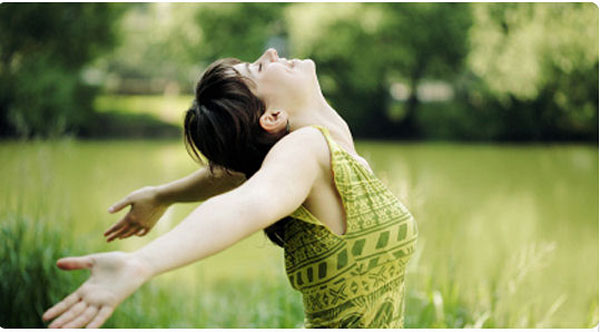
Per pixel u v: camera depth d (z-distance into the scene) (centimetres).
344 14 1933
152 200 157
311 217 120
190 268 466
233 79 126
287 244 127
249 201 100
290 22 1983
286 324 304
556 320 329
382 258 124
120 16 1945
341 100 2103
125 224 159
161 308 348
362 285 123
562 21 1802
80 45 1892
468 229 614
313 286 125
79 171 1101
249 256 504
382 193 126
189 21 2178
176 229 95
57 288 319
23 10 1772
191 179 155
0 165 820
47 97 1752
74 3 1855
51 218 364
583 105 1856
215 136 126
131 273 86
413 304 296
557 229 684
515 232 647
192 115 129
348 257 121
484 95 1950
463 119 2017
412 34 1981
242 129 125
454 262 297
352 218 120
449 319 268
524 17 1862
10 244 322
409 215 129
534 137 1977
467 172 1209
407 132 2133
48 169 360
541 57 1802
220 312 353
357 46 1955
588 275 449
